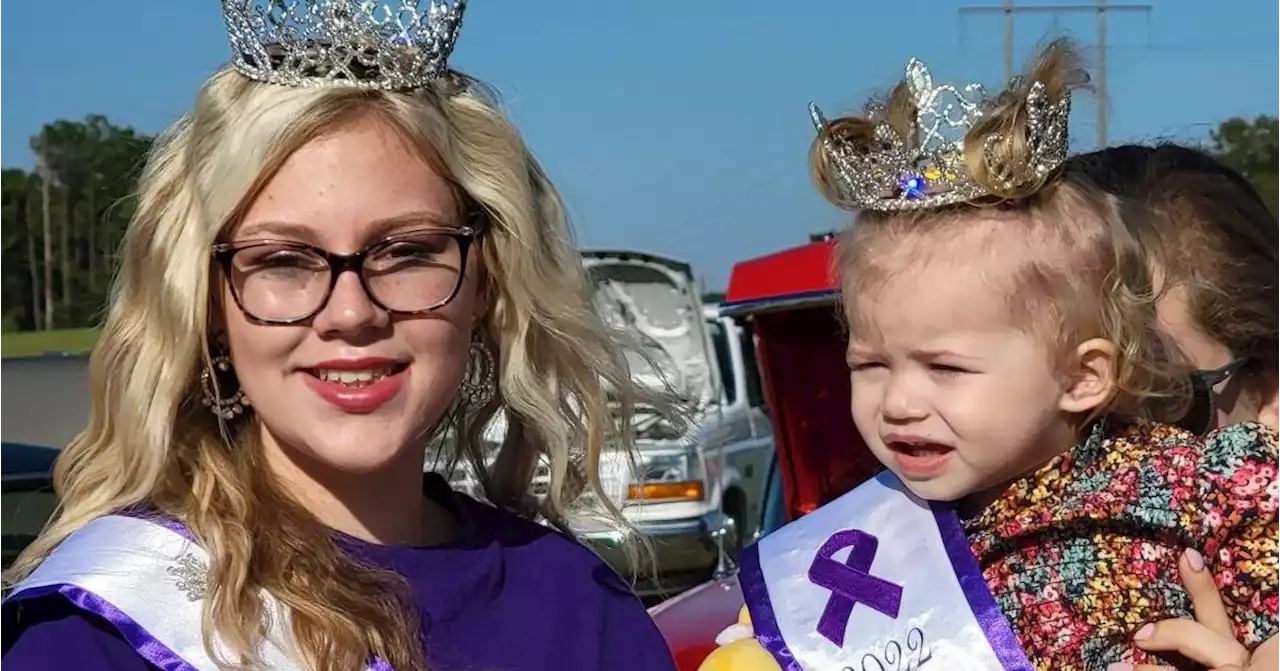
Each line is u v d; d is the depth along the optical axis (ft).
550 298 6.06
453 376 5.16
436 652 5.11
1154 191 5.98
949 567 5.95
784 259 12.78
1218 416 6.05
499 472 6.61
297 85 4.86
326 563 4.89
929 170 5.75
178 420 5.06
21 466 12.57
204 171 4.83
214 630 4.52
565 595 5.79
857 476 12.57
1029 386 5.52
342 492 5.34
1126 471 5.58
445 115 5.27
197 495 4.86
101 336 5.10
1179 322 5.85
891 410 5.73
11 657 4.44
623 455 7.24
